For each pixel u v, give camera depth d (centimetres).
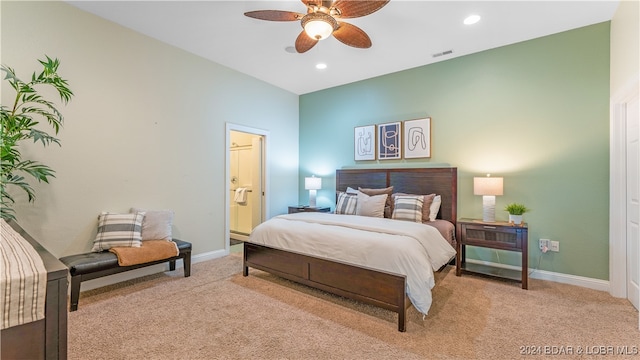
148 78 331
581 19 286
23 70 246
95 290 284
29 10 248
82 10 279
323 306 251
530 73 329
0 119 207
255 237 321
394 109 435
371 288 231
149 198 332
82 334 203
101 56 292
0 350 79
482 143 360
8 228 161
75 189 276
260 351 186
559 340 198
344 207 407
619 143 271
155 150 338
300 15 231
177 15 287
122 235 280
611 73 282
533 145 327
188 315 233
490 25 298
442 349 188
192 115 376
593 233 294
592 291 285
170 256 300
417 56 376
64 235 269
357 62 398
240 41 342
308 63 404
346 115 488
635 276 251
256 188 504
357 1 209
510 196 340
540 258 322
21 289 81
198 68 381
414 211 350
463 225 328
